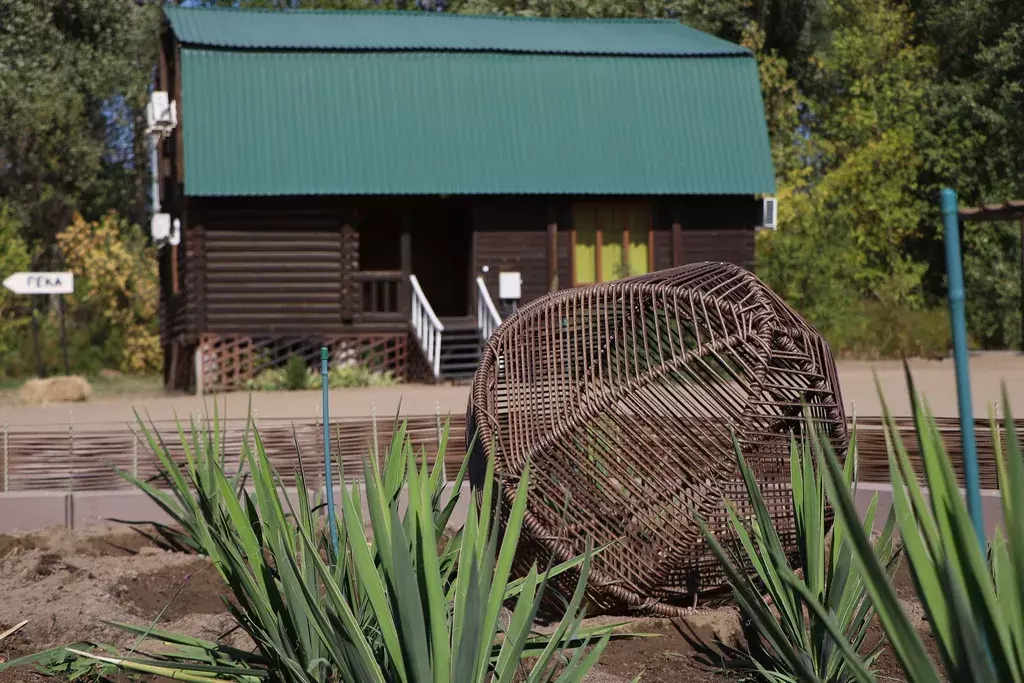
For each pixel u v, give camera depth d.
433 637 3.28
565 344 6.30
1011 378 16.67
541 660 3.82
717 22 36.56
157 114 21.84
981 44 32.53
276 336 19.97
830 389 5.82
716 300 5.95
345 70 20.19
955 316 2.64
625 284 6.33
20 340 26.59
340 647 3.57
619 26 24.73
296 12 23.31
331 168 19.48
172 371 22.94
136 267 29.22
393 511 3.21
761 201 21.16
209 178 18.97
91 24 37.88
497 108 20.45
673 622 5.83
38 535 8.49
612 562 5.88
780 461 5.73
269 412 14.46
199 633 5.96
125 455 9.23
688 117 20.94
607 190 20.12
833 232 26.95
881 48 33.84
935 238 32.34
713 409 5.74
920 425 2.46
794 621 4.38
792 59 37.53
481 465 6.32
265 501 4.34
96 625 6.03
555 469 6.01
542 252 20.59
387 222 24.14
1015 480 2.41
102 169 38.22
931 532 2.46
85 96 37.69
